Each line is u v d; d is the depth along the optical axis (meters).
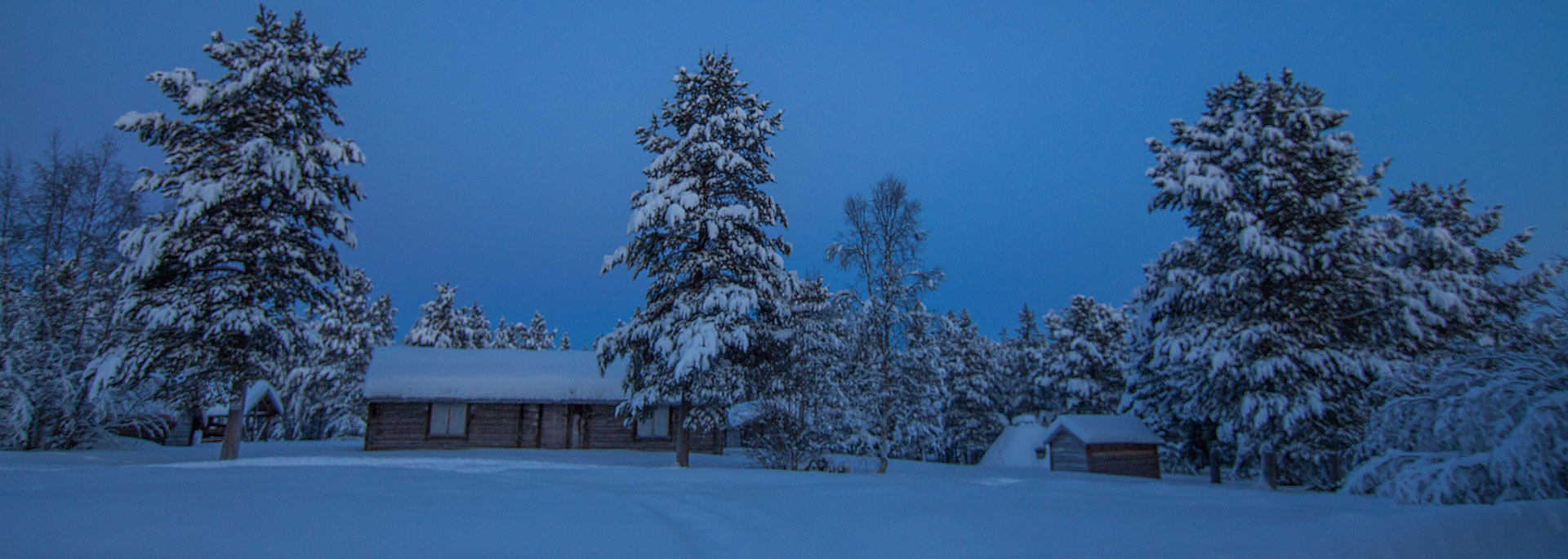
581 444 33.56
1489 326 22.11
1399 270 23.05
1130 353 32.72
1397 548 6.21
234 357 19.92
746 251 21.84
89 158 24.98
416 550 6.04
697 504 9.18
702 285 22.20
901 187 23.50
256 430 46.69
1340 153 22.83
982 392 55.00
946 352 54.12
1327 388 21.38
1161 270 25.78
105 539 6.22
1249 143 23.22
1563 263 12.86
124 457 21.66
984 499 10.06
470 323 62.72
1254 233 21.59
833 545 6.63
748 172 22.89
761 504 9.22
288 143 21.14
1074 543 6.63
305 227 21.66
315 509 8.00
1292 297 22.89
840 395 23.97
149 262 18.67
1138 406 32.03
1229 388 23.06
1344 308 22.91
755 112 23.36
